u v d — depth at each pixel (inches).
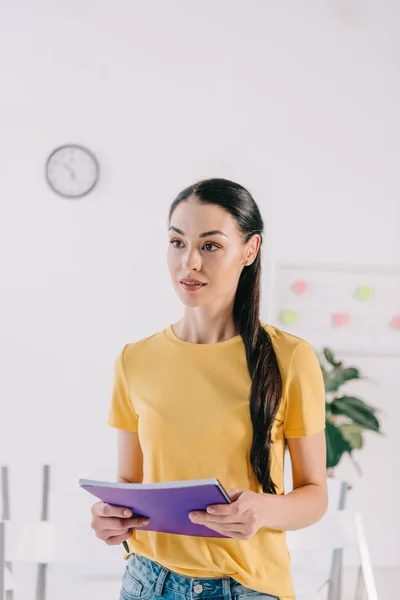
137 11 139.0
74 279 138.8
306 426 51.2
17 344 138.1
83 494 99.2
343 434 125.3
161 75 139.5
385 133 143.4
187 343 54.0
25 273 137.9
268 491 49.8
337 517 82.0
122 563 83.6
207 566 49.3
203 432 50.1
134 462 57.6
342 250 142.8
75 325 138.9
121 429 57.5
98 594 130.8
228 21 140.6
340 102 142.6
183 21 139.8
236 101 140.9
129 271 139.5
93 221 138.9
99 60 138.6
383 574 142.0
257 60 141.2
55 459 138.7
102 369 139.3
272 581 49.8
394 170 143.6
